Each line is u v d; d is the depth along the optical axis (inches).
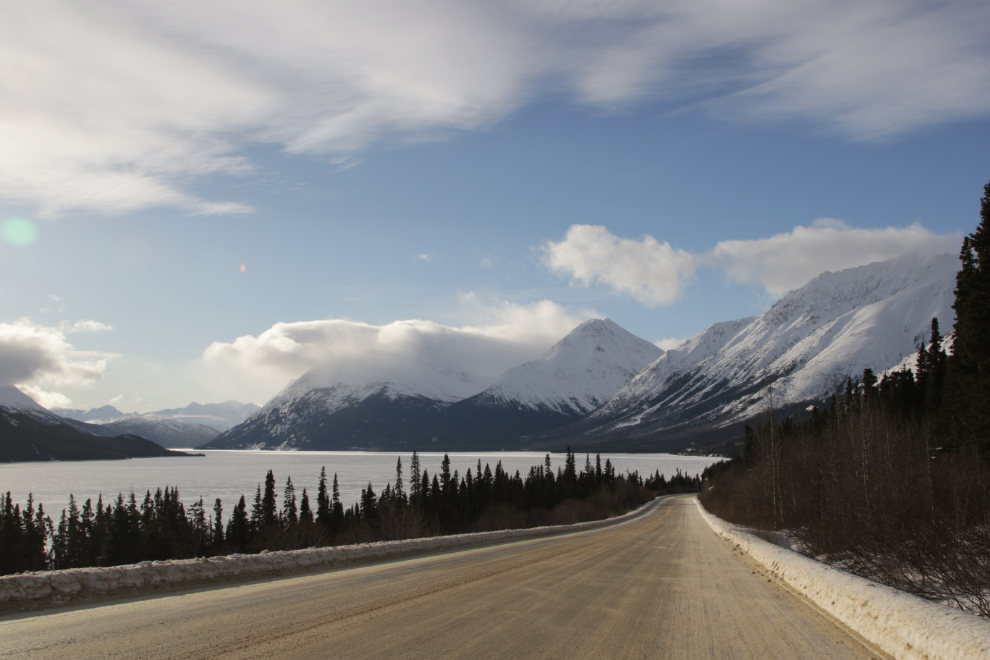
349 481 7303.2
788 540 1104.8
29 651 278.7
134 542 2373.3
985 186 1043.9
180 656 271.0
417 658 281.4
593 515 3304.6
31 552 2561.5
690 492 6624.0
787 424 2923.2
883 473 814.5
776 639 354.0
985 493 606.2
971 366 1051.9
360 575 594.9
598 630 362.6
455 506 3198.8
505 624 366.9
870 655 322.3
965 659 262.4
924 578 517.0
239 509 2672.2
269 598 438.3
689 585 583.5
